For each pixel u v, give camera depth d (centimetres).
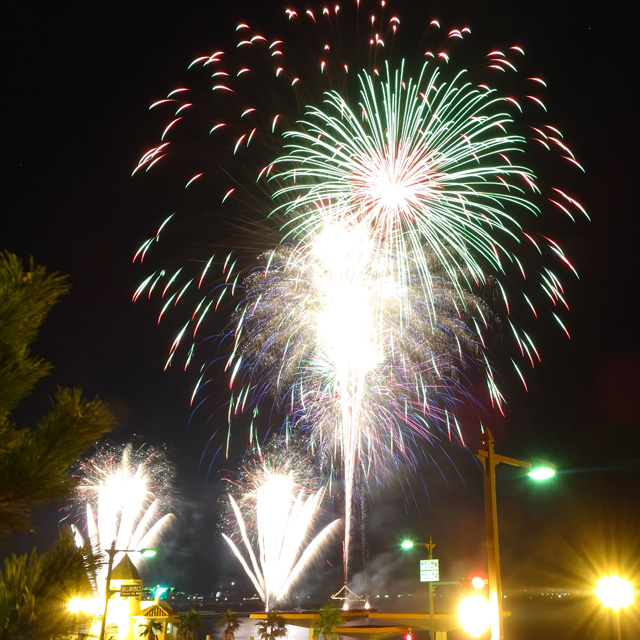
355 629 6519
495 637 1466
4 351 510
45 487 523
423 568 3838
